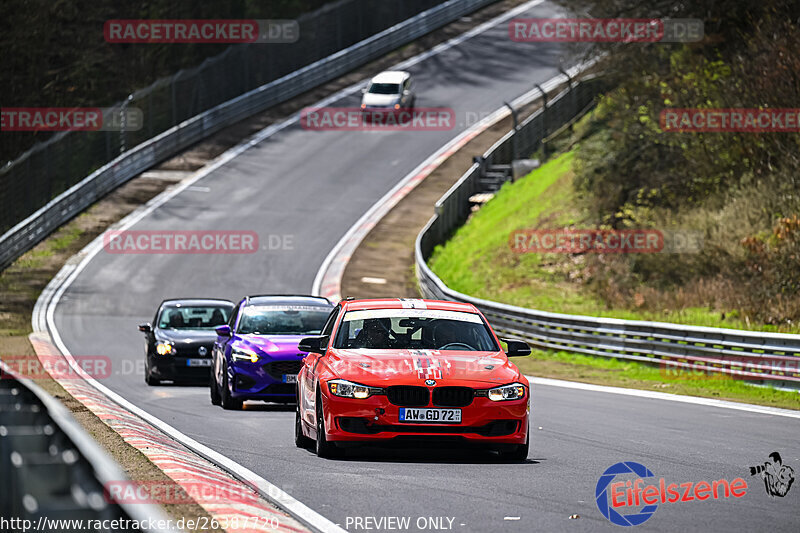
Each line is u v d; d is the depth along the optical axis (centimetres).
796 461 4028
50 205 17488
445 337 4350
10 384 2586
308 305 6656
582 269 13775
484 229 17000
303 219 18225
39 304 13738
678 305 11050
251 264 15788
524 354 4412
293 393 6041
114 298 14100
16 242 16162
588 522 2831
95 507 1380
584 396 6819
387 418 3884
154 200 19212
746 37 12988
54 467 1562
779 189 11738
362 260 16188
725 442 4588
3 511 1742
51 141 19888
